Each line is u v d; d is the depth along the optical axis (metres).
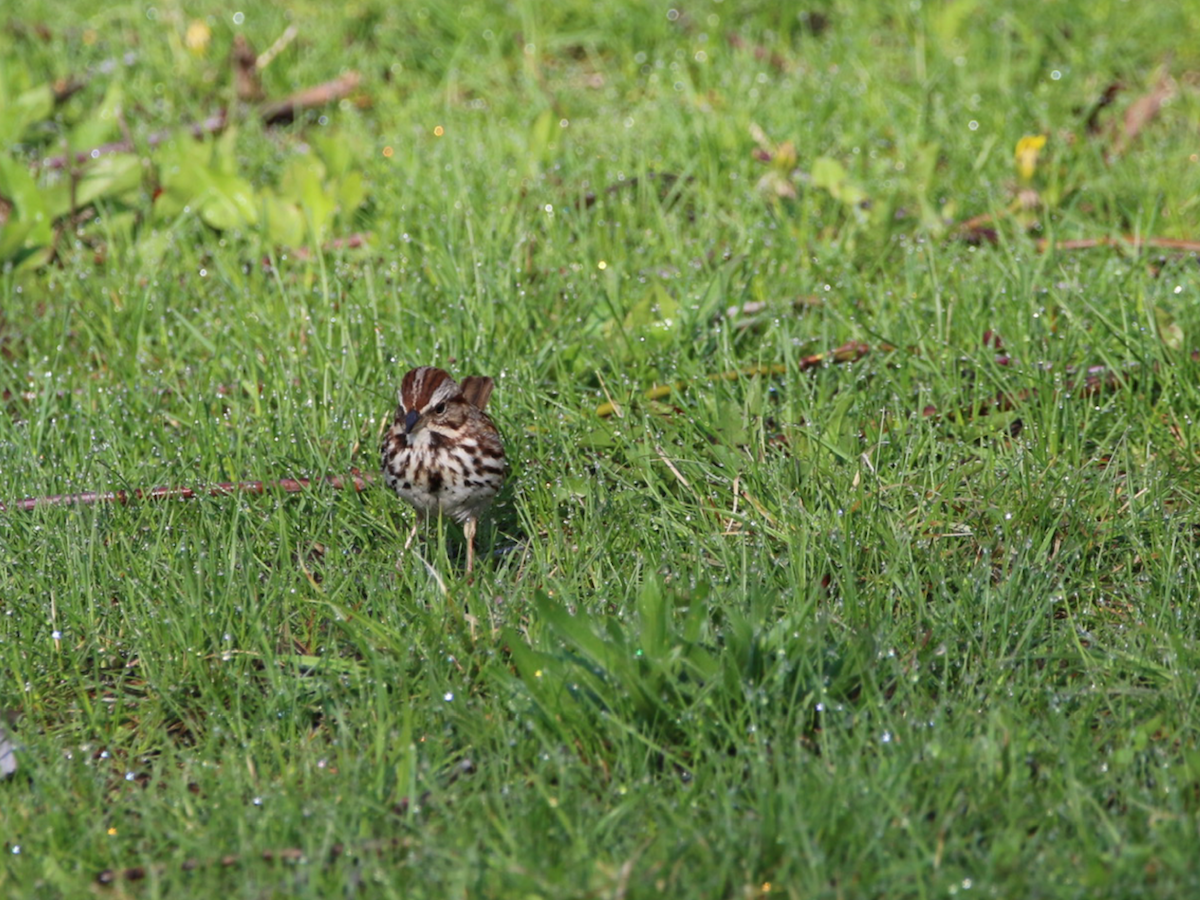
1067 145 15.93
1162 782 7.37
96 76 18.02
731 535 10.03
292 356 12.23
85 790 7.79
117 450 11.18
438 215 14.60
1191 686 8.12
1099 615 9.16
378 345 12.32
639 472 10.66
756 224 14.32
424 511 10.10
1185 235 14.35
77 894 6.97
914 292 13.20
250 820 7.40
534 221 14.74
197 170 14.56
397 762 7.82
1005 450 10.95
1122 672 8.52
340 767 7.80
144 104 17.42
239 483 10.32
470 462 9.77
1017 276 13.01
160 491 10.50
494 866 6.94
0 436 11.38
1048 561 9.55
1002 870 6.84
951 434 11.47
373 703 8.34
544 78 18.34
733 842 7.02
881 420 11.03
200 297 13.70
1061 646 8.80
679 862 6.95
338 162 14.97
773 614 8.84
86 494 10.43
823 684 8.04
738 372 11.61
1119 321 12.44
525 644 7.96
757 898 6.84
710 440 11.20
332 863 7.23
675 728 7.95
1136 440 11.18
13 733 8.28
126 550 9.73
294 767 7.91
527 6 19.23
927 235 14.20
